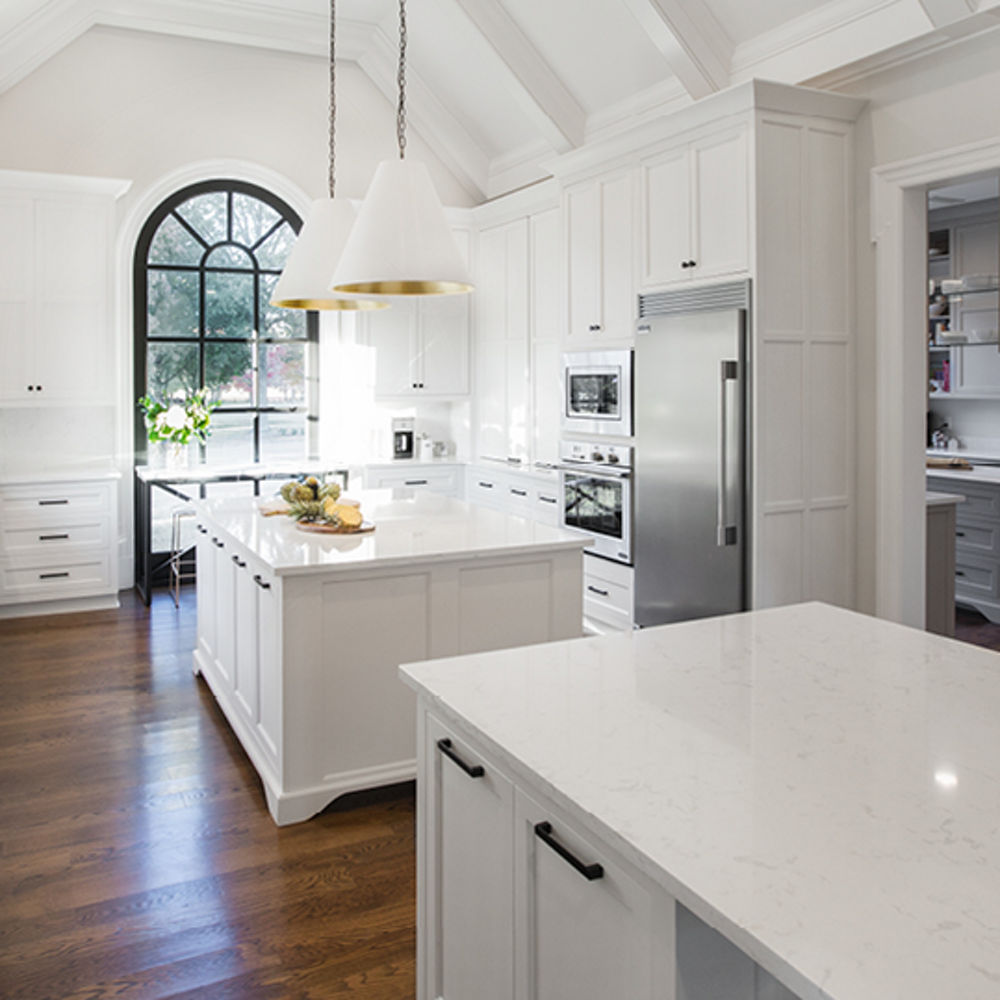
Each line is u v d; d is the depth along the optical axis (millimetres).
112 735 3793
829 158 3975
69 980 2211
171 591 6438
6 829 2988
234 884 2650
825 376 4043
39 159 5957
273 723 3133
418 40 6117
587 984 1305
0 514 5566
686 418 4234
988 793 1248
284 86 6590
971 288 6059
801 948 916
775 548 3973
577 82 5469
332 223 3852
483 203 7180
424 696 1730
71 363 5797
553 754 1382
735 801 1229
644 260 4551
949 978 869
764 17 4258
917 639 1992
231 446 6781
